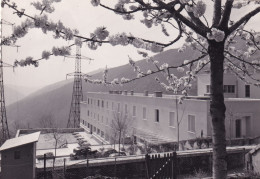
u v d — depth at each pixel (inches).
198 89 1249.4
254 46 244.2
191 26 147.9
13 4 131.2
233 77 1172.5
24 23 136.3
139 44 156.9
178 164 509.4
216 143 148.6
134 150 837.2
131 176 512.7
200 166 529.0
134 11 146.9
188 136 884.6
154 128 1122.7
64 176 480.4
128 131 1337.4
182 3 142.0
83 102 2501.2
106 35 148.3
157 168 371.2
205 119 794.8
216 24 152.8
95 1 143.7
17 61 156.8
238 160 549.0
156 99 1110.4
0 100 1720.0
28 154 492.7
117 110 1521.9
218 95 150.6
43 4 140.6
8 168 486.6
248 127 839.7
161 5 142.6
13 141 539.5
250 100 840.9
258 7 156.5
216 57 151.1
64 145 1279.5
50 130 1802.4
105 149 974.4
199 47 261.9
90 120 2166.6
